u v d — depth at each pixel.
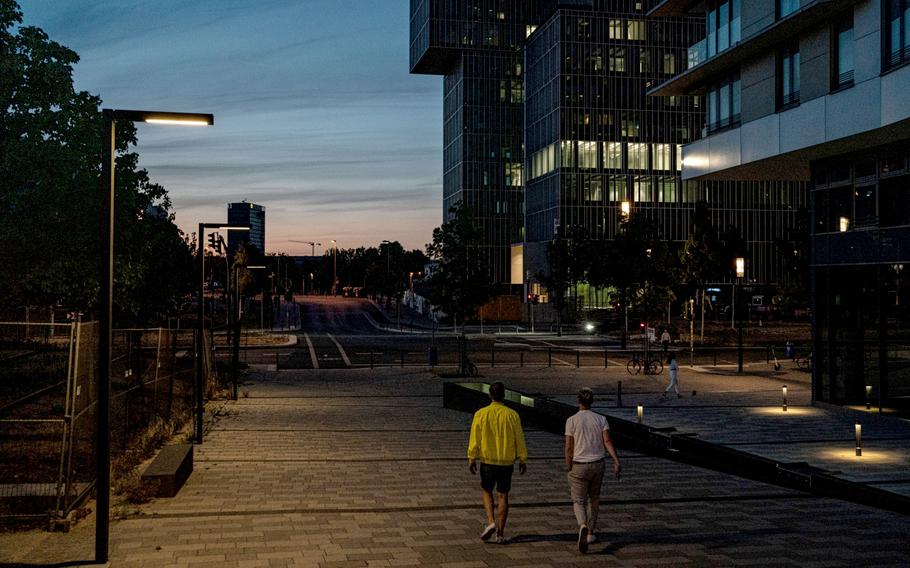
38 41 22.16
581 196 96.31
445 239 38.44
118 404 19.78
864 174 24.59
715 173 31.06
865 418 23.19
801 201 99.38
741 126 28.59
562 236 75.50
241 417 21.98
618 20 97.44
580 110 96.56
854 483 13.20
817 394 26.08
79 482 11.80
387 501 11.38
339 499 11.50
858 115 22.23
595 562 8.12
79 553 8.36
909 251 22.41
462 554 8.41
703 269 60.25
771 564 8.14
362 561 8.10
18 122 21.53
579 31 96.81
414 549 8.59
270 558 8.19
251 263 100.81
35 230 21.45
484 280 38.34
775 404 26.59
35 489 10.70
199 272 17.83
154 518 10.13
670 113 98.19
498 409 8.98
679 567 7.98
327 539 9.03
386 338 63.97
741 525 9.91
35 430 15.32
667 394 29.30
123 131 24.23
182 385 28.09
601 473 8.66
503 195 112.50
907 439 19.55
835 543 9.02
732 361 44.44
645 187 97.44
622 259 51.69
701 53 32.31
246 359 42.81
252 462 14.99
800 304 71.75
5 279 22.12
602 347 54.62
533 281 100.81
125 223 23.97
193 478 13.23
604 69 97.19
